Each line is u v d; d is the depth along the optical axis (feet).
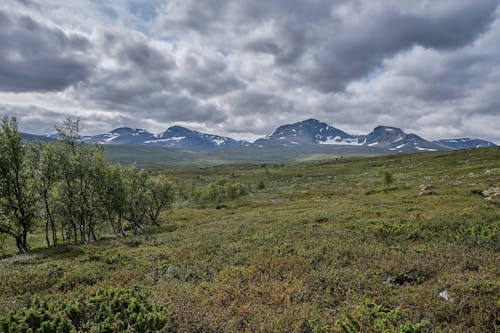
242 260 47.42
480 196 108.88
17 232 91.20
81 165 103.19
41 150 96.27
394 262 35.53
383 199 130.62
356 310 24.29
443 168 298.15
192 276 43.16
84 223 107.76
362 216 83.35
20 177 90.74
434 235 50.34
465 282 26.89
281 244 55.42
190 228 105.70
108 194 113.39
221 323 23.63
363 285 30.73
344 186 274.16
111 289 27.17
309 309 26.17
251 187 352.28
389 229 56.24
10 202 88.58
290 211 121.80
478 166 240.94
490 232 45.55
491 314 21.68
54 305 25.63
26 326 20.20
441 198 109.19
